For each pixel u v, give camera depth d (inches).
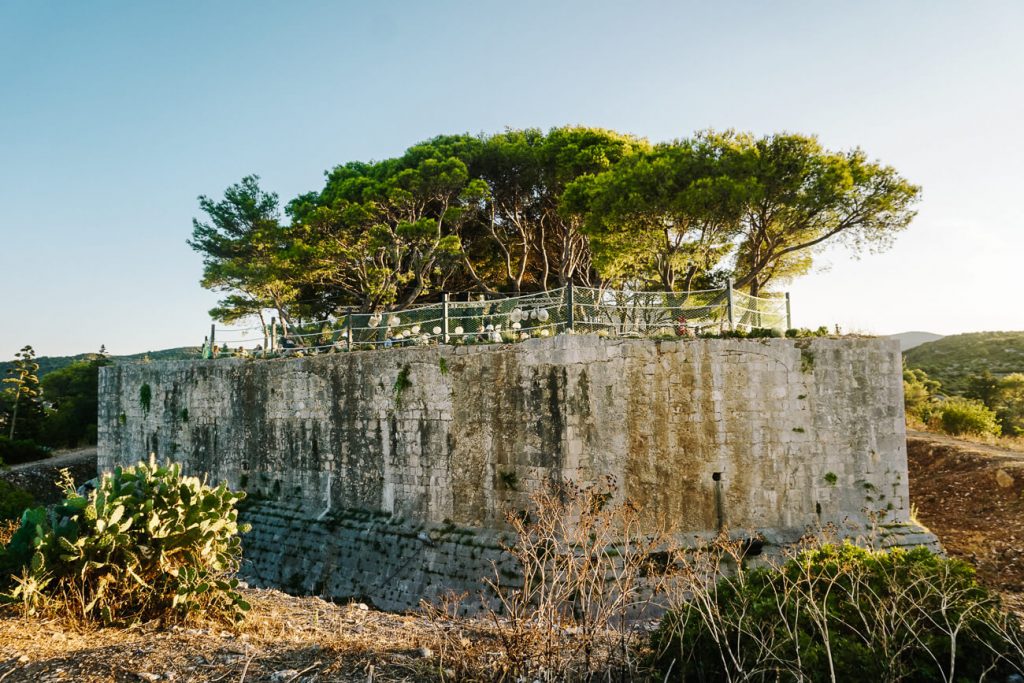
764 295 860.6
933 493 678.5
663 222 779.4
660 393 506.9
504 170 1021.2
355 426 618.5
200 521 309.9
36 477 1186.6
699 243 814.5
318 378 653.3
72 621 275.0
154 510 304.5
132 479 320.5
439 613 401.7
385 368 598.5
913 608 240.1
